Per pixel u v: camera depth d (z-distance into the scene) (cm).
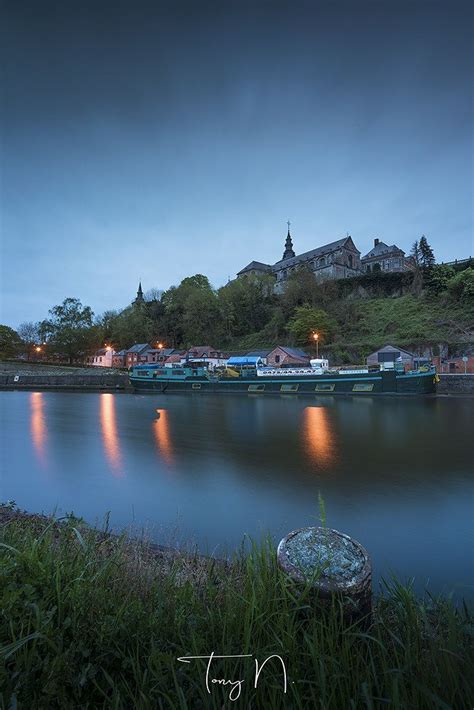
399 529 804
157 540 720
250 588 268
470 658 213
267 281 9531
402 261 9944
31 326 11262
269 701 194
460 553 696
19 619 225
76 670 196
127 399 4272
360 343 6156
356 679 197
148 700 180
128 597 263
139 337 9938
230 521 853
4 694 176
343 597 241
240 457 1448
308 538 292
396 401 3466
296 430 2039
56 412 3030
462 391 4016
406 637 246
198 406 3375
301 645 221
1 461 1406
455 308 6181
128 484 1124
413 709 182
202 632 233
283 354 6291
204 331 8956
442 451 1500
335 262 9556
